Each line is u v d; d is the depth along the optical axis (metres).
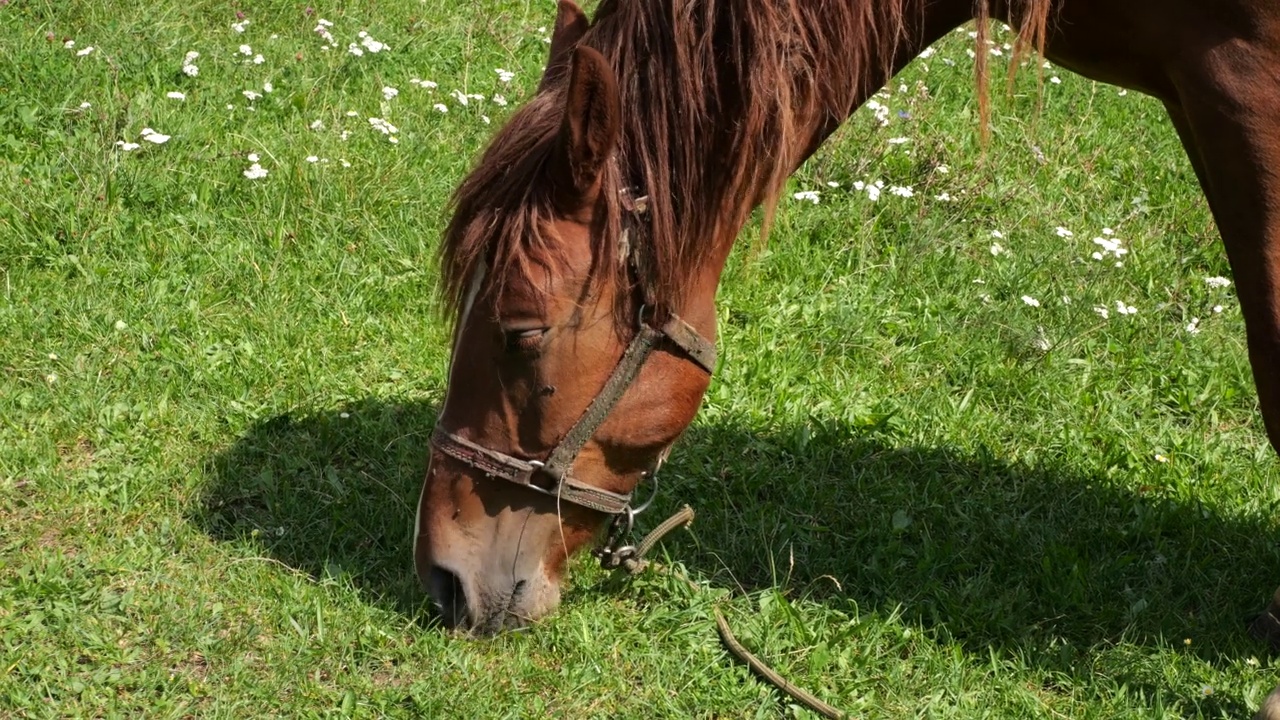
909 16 2.85
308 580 3.21
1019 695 3.05
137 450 3.64
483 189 2.57
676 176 2.57
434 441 2.84
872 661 3.12
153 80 5.85
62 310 4.20
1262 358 2.80
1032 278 5.21
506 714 2.85
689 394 2.81
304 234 4.84
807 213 5.38
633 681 3.02
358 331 4.35
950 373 4.60
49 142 5.18
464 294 2.67
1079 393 4.50
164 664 2.92
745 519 3.68
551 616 3.11
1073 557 3.58
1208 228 5.70
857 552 3.60
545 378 2.66
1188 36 2.63
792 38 2.58
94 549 3.23
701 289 2.75
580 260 2.54
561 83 2.63
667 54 2.53
